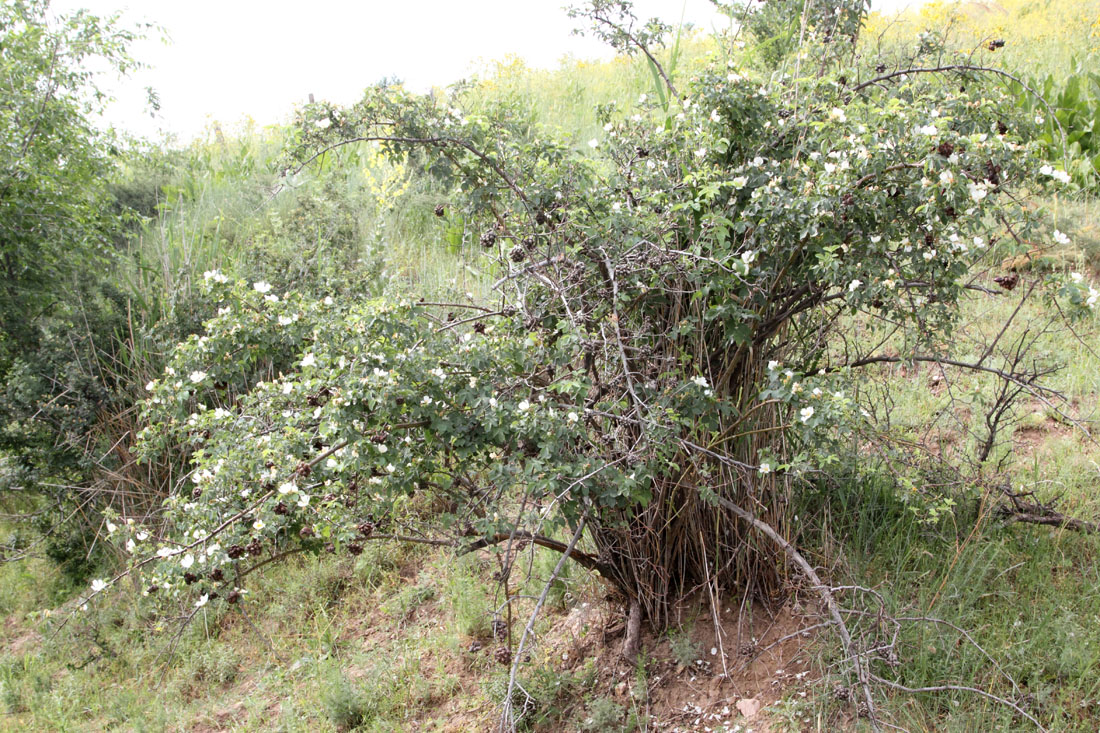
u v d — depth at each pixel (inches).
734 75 115.6
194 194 370.9
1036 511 130.4
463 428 106.8
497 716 129.1
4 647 197.0
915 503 131.0
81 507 211.5
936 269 102.5
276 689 154.3
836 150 108.0
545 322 120.0
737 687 120.1
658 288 115.3
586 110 364.5
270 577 184.4
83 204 245.0
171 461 211.0
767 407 123.2
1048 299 103.3
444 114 122.1
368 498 117.6
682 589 130.3
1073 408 160.7
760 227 106.3
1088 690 104.1
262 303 127.1
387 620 163.3
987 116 117.2
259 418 125.6
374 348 105.0
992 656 110.3
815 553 129.0
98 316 236.1
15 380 216.5
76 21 237.5
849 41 139.1
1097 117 263.1
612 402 112.3
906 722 105.2
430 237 288.4
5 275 223.5
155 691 164.9
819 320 126.3
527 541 126.0
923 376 168.2
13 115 224.5
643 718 120.5
